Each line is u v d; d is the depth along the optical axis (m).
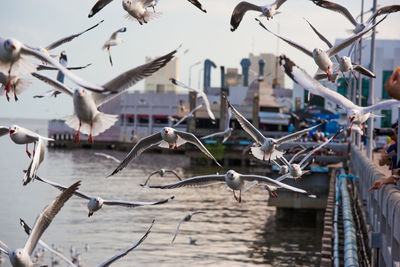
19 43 7.30
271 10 9.72
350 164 38.50
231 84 134.50
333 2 10.23
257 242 32.75
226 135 16.66
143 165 89.38
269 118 97.31
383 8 9.59
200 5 9.24
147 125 129.25
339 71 9.95
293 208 40.34
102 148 135.25
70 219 36.81
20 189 53.06
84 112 7.93
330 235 18.70
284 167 11.80
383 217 12.78
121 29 9.32
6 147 145.12
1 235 33.38
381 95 71.25
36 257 27.56
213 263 27.83
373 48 30.64
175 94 126.75
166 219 38.56
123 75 7.54
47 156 105.69
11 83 7.89
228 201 48.44
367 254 17.36
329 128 48.78
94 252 29.23
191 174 74.25
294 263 28.61
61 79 8.95
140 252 29.28
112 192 52.50
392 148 14.97
